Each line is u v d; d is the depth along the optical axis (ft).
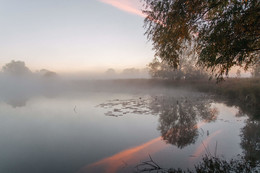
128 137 19.07
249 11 10.87
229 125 21.77
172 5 12.97
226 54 12.67
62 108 39.55
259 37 11.80
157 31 14.66
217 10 12.39
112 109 36.22
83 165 13.00
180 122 24.50
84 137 19.51
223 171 11.08
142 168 12.17
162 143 16.90
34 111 36.73
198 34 14.60
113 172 11.80
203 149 14.98
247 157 12.95
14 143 18.01
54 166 13.00
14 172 12.21
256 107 30.55
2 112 36.01
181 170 11.62
